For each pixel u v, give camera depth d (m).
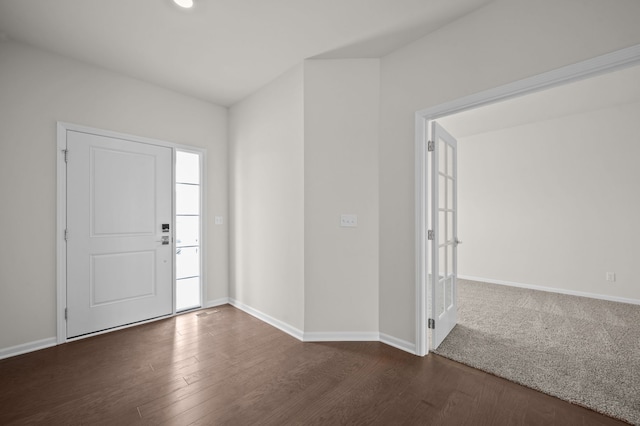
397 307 2.37
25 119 2.29
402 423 1.51
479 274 4.88
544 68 1.65
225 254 3.61
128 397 1.72
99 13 1.97
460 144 5.10
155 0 1.86
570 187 4.07
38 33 2.18
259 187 3.11
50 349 2.34
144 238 2.95
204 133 3.41
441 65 2.10
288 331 2.69
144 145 2.95
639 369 2.00
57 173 2.44
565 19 1.59
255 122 3.17
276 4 1.90
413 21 2.05
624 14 1.42
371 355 2.23
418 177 2.22
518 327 2.77
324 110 2.52
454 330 2.70
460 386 1.83
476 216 4.92
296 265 2.62
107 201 2.72
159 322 2.95
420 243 2.22
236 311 3.31
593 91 3.31
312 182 2.51
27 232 2.30
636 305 3.51
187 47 2.38
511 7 1.78
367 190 2.49
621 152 3.71
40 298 2.36
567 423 1.50
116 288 2.77
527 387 1.81
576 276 4.00
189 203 3.74
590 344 2.39
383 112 2.47
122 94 2.80
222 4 1.90
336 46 2.36
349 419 1.54
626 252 3.66
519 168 4.50
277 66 2.67
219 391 1.78
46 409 1.61
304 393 1.76
